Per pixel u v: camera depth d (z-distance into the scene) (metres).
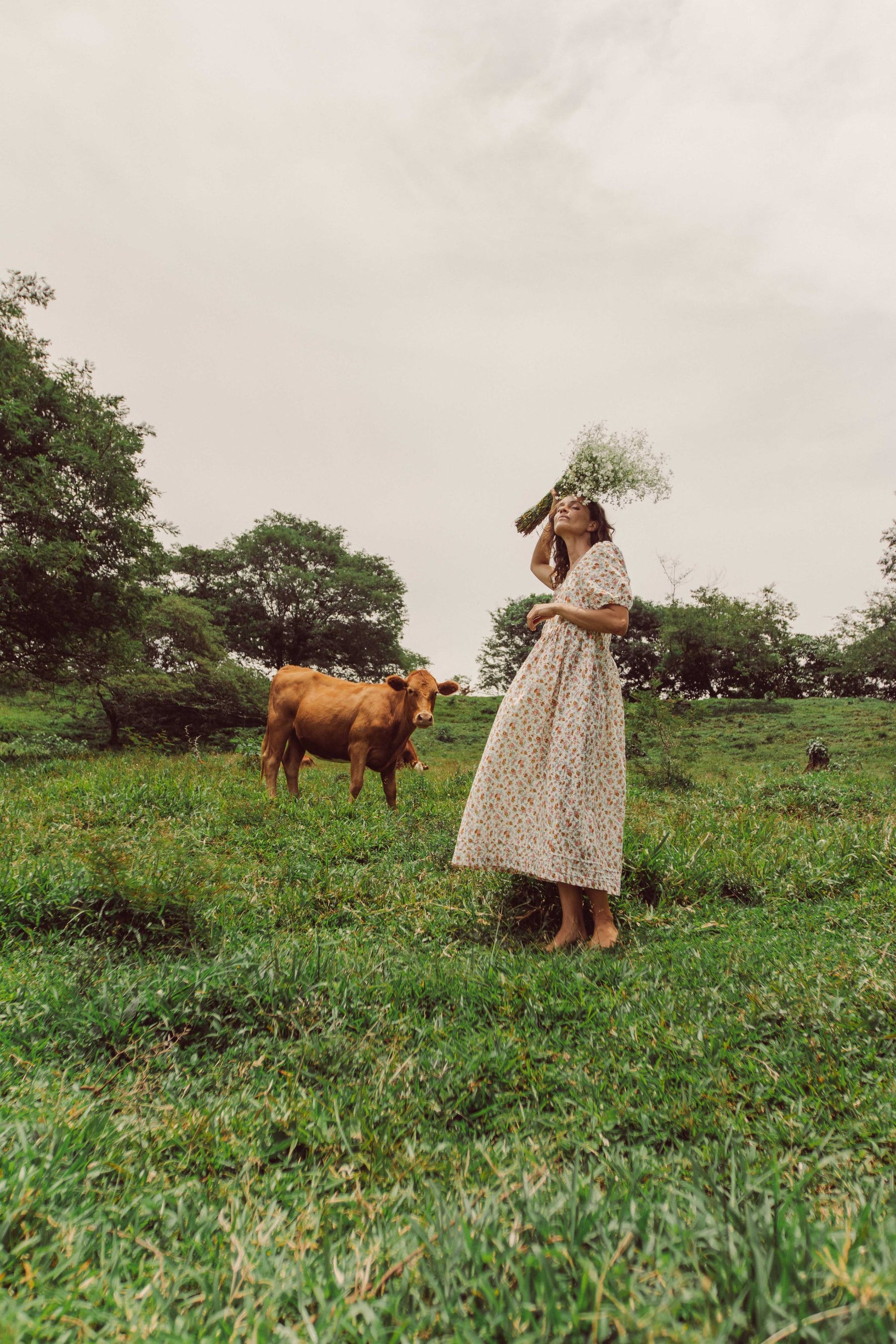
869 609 38.91
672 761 12.80
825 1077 1.93
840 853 4.82
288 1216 1.41
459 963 2.95
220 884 3.83
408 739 8.16
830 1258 0.95
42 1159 1.45
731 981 2.63
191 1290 1.13
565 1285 0.99
